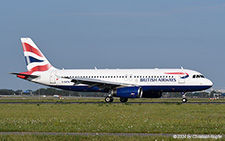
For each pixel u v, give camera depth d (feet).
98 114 200.75
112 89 344.90
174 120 163.84
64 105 293.23
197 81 328.08
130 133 125.70
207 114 193.47
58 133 126.41
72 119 173.47
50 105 295.48
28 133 125.29
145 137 112.16
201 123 150.82
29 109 248.52
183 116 182.80
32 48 384.27
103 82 332.80
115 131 128.06
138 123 152.76
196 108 240.94
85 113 208.74
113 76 350.23
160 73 337.52
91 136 114.62
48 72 378.32
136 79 341.00
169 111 216.54
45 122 159.84
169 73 335.06
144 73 341.82
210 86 326.44
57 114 203.92
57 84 374.22
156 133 125.08
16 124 153.79
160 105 277.64
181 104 289.94
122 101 357.20
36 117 186.60
